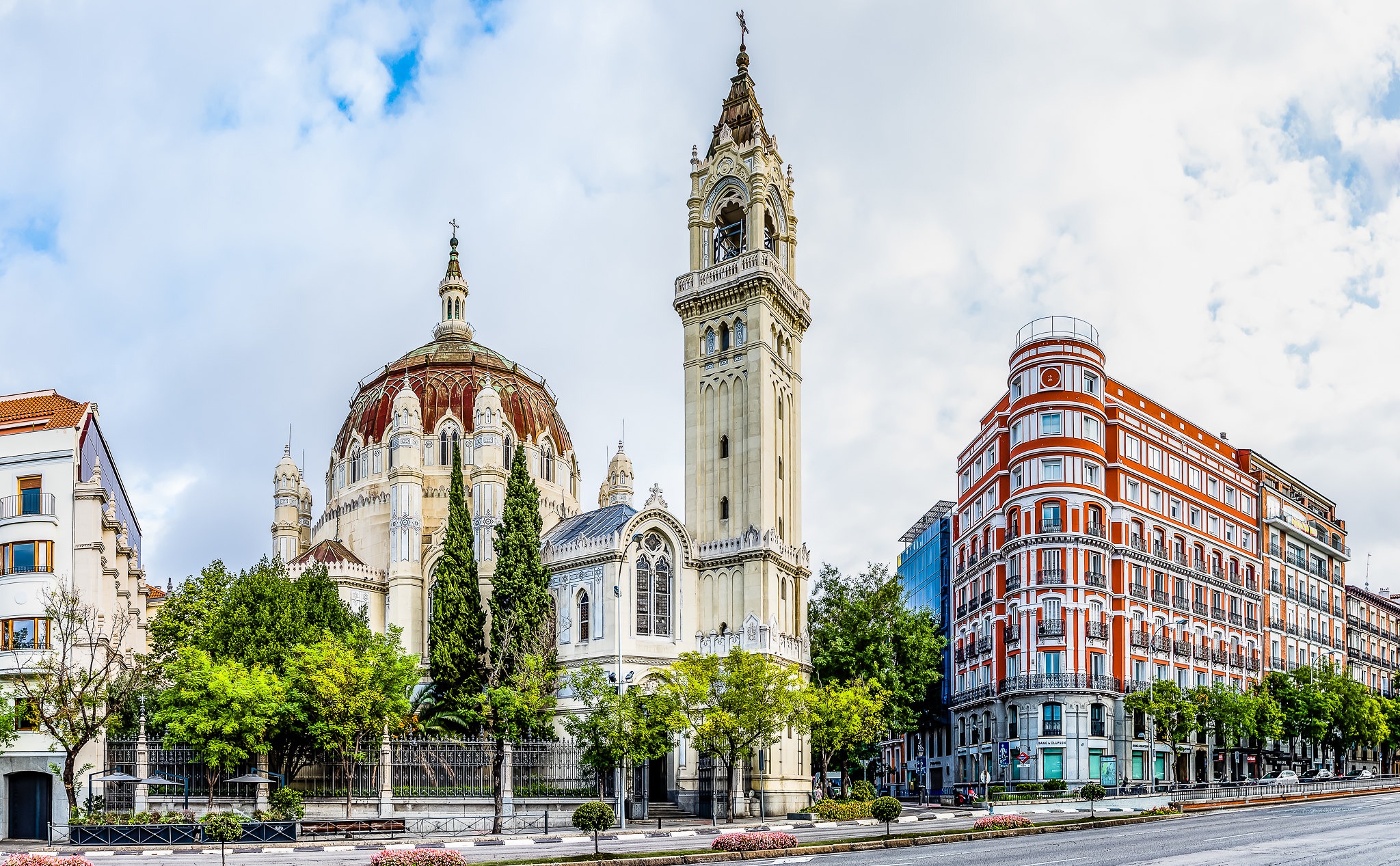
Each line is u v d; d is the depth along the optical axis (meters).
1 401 83.50
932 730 142.00
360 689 72.62
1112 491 110.50
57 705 67.88
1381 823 59.00
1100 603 107.12
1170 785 98.19
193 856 53.09
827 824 72.12
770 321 103.19
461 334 129.00
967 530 128.88
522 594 92.19
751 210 105.44
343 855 52.84
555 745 80.81
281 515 122.19
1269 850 44.12
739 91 112.25
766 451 99.75
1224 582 124.94
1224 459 130.62
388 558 112.00
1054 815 77.00
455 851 42.72
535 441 117.38
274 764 77.88
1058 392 110.00
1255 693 118.25
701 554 99.19
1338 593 153.75
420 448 111.00
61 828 62.94
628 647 91.88
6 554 74.25
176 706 71.62
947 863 41.19
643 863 44.75
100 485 76.69
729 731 76.81
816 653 109.00
